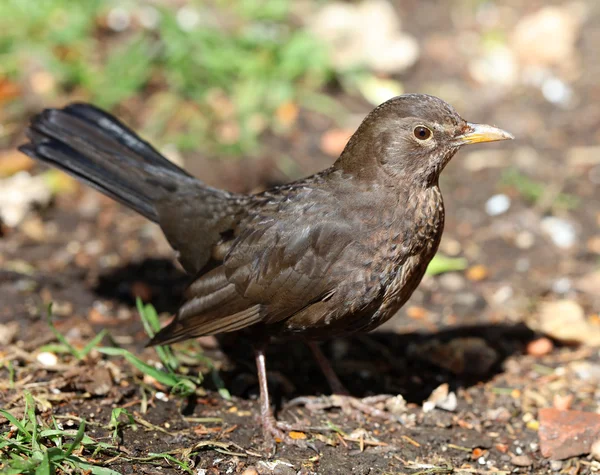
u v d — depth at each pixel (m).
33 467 7.49
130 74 14.59
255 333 9.26
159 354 9.68
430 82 15.88
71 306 10.92
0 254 11.82
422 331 11.05
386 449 8.83
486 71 16.17
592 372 10.29
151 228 12.80
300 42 15.23
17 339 9.98
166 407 9.17
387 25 16.36
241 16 15.79
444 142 8.66
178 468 8.15
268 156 13.92
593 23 17.34
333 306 8.75
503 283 12.01
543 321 11.20
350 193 8.79
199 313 9.08
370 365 10.45
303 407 9.59
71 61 14.77
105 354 9.79
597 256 12.54
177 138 13.92
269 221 8.97
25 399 8.58
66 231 12.55
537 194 13.46
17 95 14.37
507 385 10.12
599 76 16.09
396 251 8.64
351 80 15.66
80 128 10.29
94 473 7.71
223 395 9.48
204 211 9.56
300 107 15.18
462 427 9.35
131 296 11.34
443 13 17.64
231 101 14.83
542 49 16.47
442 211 8.91
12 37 14.88
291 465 8.41
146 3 15.86
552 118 15.23
